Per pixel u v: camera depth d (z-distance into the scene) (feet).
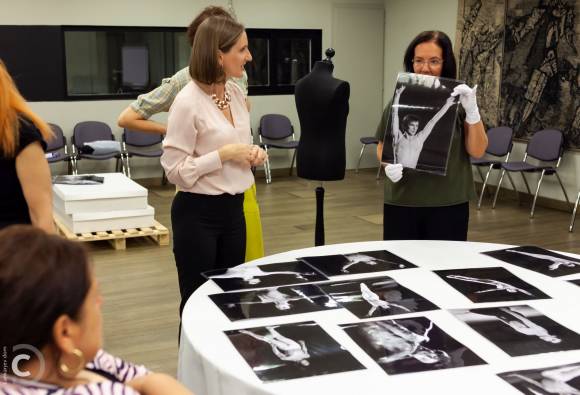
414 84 9.14
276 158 29.96
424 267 7.59
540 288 6.88
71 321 3.04
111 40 26.76
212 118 8.02
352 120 31.45
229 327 5.79
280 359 5.13
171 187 27.25
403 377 4.87
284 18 29.40
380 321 5.92
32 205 6.44
